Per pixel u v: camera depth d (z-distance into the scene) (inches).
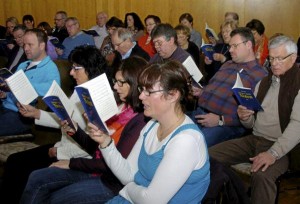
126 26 236.1
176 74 54.7
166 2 256.2
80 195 69.3
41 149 95.3
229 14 199.0
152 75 54.6
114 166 61.8
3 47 217.8
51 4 294.4
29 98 102.3
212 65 162.2
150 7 262.1
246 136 103.1
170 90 54.2
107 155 61.9
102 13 254.7
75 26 223.0
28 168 91.7
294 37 224.4
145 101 56.0
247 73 111.1
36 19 301.9
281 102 92.3
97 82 62.4
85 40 222.7
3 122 118.8
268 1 227.5
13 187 91.6
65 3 289.9
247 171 93.4
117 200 61.7
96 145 76.9
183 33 169.9
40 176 76.4
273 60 91.1
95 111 58.1
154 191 51.7
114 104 64.7
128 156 65.2
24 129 121.2
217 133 108.5
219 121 111.1
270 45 91.7
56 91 80.4
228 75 115.0
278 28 227.8
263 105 97.6
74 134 77.0
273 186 84.8
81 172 78.8
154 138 58.7
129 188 58.3
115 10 274.5
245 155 100.3
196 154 52.5
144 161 57.8
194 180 53.5
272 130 96.4
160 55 133.7
